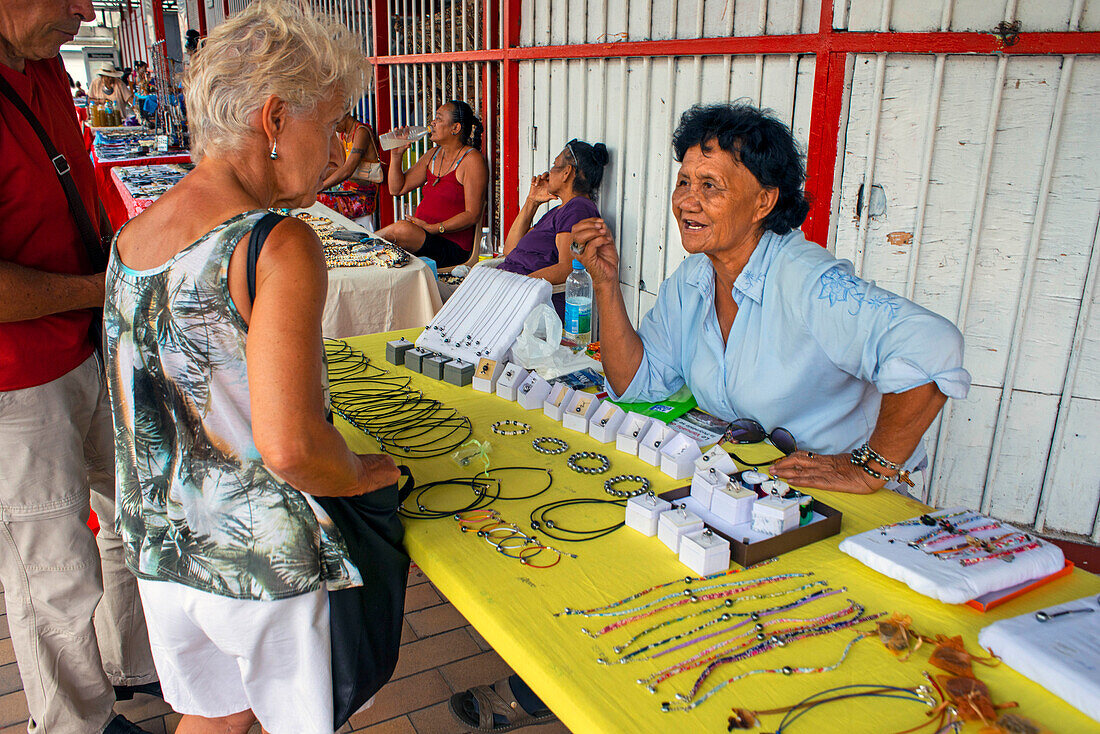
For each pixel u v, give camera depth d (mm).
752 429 1774
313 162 1170
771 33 2969
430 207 5168
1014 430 2750
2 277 1539
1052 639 1007
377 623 1314
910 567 1170
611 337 1942
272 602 1158
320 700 1238
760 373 1751
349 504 1235
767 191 1638
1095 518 2674
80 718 1864
